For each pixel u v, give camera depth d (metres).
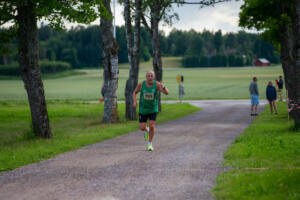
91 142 14.55
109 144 13.85
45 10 15.34
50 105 44.66
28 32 16.55
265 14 24.88
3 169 9.45
